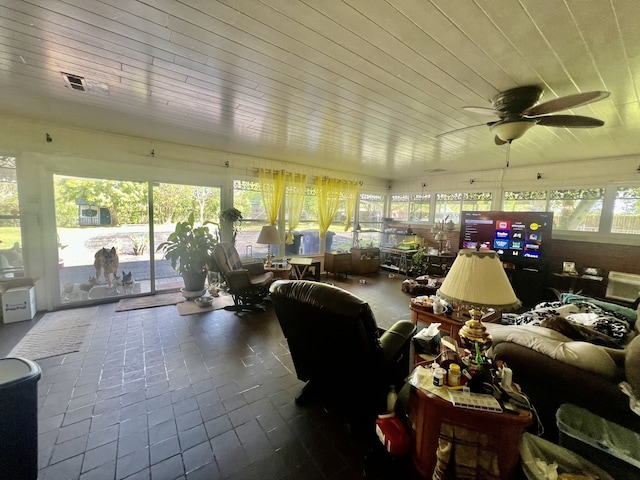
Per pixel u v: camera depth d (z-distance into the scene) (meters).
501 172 5.24
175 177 4.18
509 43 1.49
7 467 1.17
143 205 4.05
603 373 1.43
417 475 1.42
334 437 1.67
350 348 1.55
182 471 1.42
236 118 2.90
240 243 5.06
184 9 1.30
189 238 4.05
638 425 1.34
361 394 1.76
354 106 2.47
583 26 1.33
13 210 3.24
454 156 4.31
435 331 2.17
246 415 1.83
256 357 2.56
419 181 6.73
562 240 4.49
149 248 4.15
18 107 2.72
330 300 1.48
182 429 1.69
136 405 1.89
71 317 3.31
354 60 1.73
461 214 5.27
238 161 4.77
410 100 2.30
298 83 2.06
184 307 3.76
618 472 1.31
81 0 1.24
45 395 1.96
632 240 3.89
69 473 1.39
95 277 3.83
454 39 1.48
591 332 2.03
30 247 3.34
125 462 1.46
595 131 2.87
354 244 6.88
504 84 1.95
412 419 1.50
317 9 1.29
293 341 1.85
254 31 1.47
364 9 1.28
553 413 1.60
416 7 1.25
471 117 2.63
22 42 1.60
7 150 3.11
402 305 4.21
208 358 2.52
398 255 6.59
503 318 2.90
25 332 2.89
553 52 1.55
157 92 2.29
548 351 1.61
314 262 4.98
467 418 1.27
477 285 1.36
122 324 3.18
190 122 3.08
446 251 6.04
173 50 1.67
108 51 1.69
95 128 3.41
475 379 1.34
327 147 4.08
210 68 1.88
